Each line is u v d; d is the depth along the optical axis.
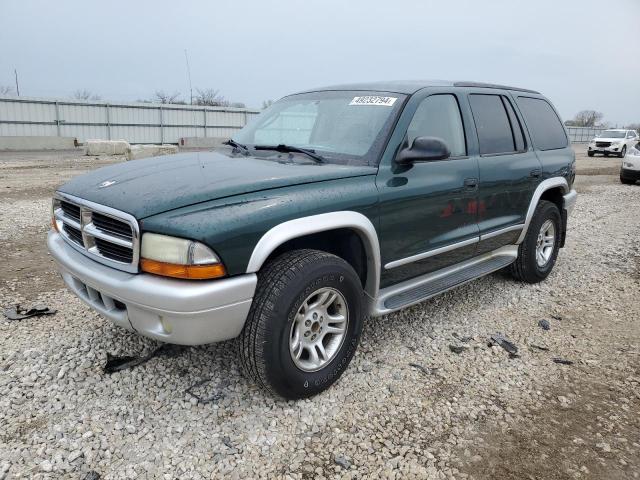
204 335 2.60
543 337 4.04
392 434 2.76
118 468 2.42
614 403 3.14
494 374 3.42
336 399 3.05
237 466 2.47
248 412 2.88
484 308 4.59
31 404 2.87
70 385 3.05
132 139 33.69
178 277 2.52
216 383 3.13
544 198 5.54
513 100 4.89
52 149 26.45
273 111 4.31
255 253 2.65
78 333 3.72
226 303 2.58
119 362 3.31
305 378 2.93
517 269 5.16
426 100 3.78
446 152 3.30
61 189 3.36
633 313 4.60
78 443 2.57
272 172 3.04
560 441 2.76
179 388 3.07
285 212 2.77
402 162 3.38
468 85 4.39
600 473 2.54
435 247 3.76
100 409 2.85
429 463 2.55
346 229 3.17
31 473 2.36
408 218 3.47
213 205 2.63
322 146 3.61
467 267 4.36
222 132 37.31
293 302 2.76
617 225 8.73
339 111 3.79
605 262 6.28
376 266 3.31
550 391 3.25
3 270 5.23
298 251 2.95
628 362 3.66
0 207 8.91
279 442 2.65
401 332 4.00
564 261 6.29
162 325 2.63
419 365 3.47
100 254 2.88
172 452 2.54
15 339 3.62
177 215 2.56
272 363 2.76
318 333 3.04
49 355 3.40
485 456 2.62
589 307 4.72
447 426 2.85
